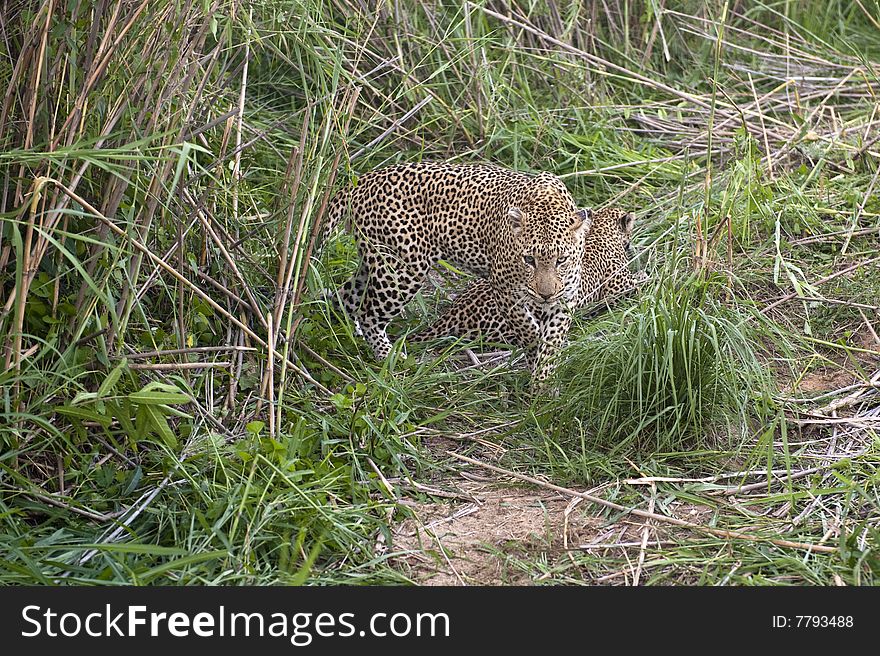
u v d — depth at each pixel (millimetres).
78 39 7219
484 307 9625
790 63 14727
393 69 11781
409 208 9523
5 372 6773
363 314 9570
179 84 7570
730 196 10711
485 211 9258
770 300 9875
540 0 13695
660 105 13203
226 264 8531
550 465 7844
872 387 8594
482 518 7301
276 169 11344
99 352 7199
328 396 8406
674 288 8133
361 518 7066
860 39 15688
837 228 10836
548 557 6887
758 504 7316
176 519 6984
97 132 7234
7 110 6973
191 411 7895
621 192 11727
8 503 6957
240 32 9883
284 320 8547
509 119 12656
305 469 7418
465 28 12625
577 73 13297
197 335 8445
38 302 7273
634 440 8023
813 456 7777
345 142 8352
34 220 6812
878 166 11562
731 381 8000
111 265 7262
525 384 9023
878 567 6484
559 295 8680
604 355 8188
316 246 9375
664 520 7145
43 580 6246
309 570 6191
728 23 15289
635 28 14672
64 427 7391
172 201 8094
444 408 8688
